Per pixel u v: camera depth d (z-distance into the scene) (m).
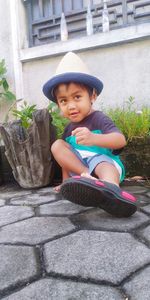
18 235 1.01
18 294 0.70
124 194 1.05
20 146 1.71
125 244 0.90
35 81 2.44
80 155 1.31
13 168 1.78
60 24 2.38
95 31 2.36
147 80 2.04
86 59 2.23
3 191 1.77
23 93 2.48
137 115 1.89
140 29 2.01
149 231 0.99
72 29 2.44
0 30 2.51
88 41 2.18
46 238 0.97
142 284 0.71
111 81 2.16
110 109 2.02
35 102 2.45
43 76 2.40
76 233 1.00
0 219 1.20
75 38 2.23
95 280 0.73
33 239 0.97
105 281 0.73
